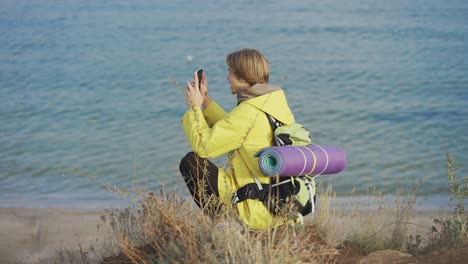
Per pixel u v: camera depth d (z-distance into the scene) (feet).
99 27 135.33
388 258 16.40
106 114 69.77
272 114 16.39
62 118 68.54
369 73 93.25
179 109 71.46
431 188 44.88
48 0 171.42
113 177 47.83
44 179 47.67
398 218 22.02
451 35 125.29
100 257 20.53
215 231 14.56
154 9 156.35
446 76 91.04
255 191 16.07
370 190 44.11
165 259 14.73
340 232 19.77
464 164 51.93
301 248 15.53
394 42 119.44
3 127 65.21
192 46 114.93
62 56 107.86
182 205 16.22
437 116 68.39
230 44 117.29
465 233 18.57
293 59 104.63
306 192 16.43
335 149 16.57
